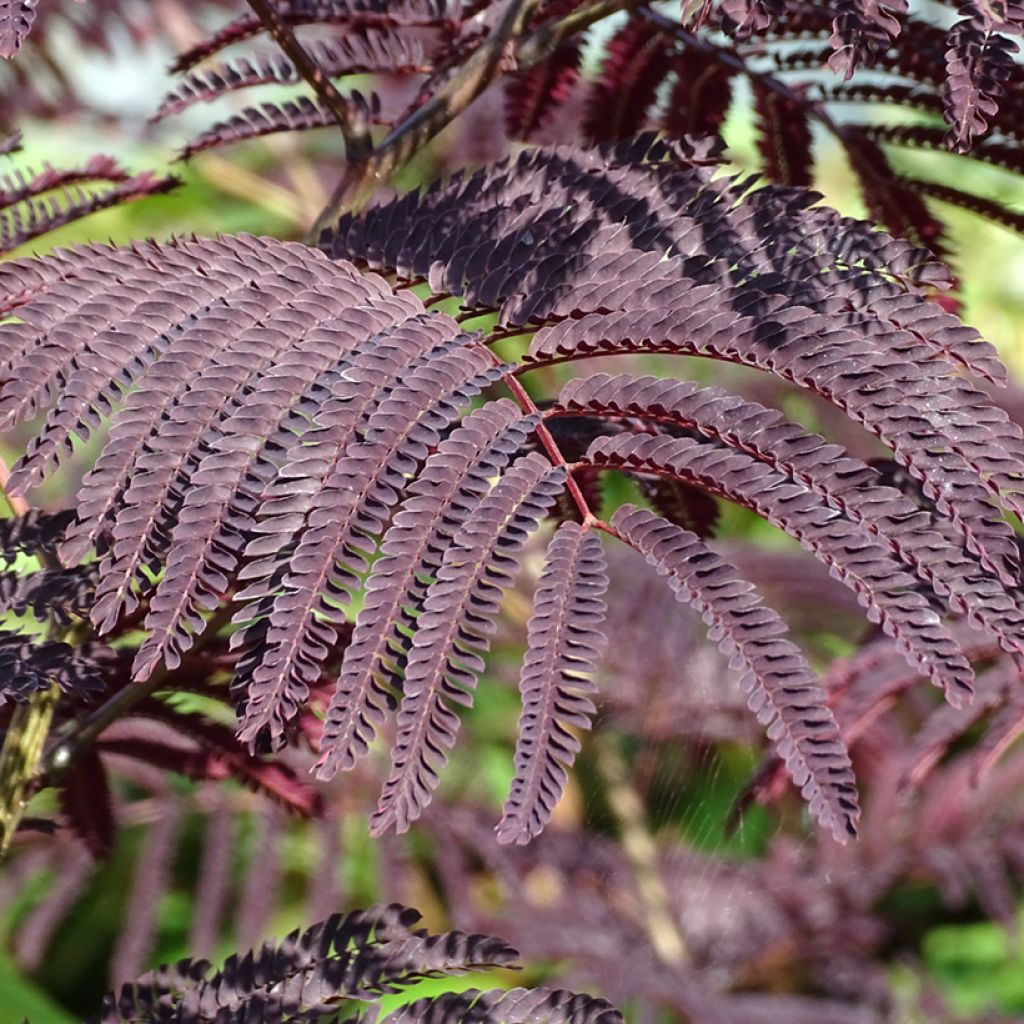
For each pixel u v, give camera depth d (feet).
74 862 6.89
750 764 5.40
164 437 3.11
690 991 6.95
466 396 3.14
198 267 3.25
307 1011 3.40
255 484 3.09
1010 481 3.07
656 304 3.19
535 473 3.11
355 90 3.85
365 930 3.45
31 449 3.16
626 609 5.60
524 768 3.03
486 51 3.78
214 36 3.92
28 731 3.70
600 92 4.02
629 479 3.76
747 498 3.09
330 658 3.61
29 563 3.68
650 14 3.90
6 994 6.90
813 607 6.80
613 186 3.45
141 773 6.56
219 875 6.50
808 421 5.05
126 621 3.65
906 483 3.56
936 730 4.12
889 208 3.98
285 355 3.14
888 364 3.10
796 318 3.13
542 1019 3.34
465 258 3.37
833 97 3.87
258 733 3.05
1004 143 3.76
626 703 5.24
